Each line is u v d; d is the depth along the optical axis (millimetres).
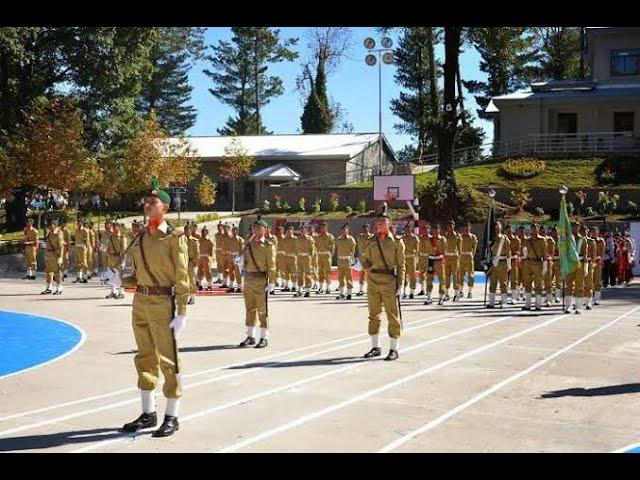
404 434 7828
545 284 21078
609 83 52688
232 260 24625
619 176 42594
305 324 16766
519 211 39906
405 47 75062
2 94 40500
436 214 38094
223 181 58594
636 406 9188
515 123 52031
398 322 12266
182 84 84562
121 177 46094
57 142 39781
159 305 7945
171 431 7758
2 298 22328
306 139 60469
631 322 17500
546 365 11828
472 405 9141
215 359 12281
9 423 8234
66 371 11289
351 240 23109
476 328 16297
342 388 10047
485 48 69688
